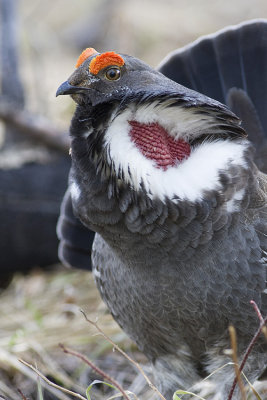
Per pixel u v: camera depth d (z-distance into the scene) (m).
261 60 8.36
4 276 11.30
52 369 8.88
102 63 6.77
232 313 6.91
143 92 6.48
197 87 8.55
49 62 17.23
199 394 7.89
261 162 8.12
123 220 6.66
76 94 6.87
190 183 6.54
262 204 6.91
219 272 6.75
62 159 11.28
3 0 12.37
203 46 8.55
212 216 6.59
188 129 6.66
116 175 6.55
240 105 8.26
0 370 8.89
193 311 6.93
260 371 7.43
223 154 6.67
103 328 9.61
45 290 10.81
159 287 6.90
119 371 9.02
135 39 17.91
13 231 10.88
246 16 18.67
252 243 6.79
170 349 7.47
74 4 20.17
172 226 6.58
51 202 10.92
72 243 8.84
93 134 6.64
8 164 11.08
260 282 6.83
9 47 12.29
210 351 7.31
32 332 9.63
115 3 19.14
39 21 19.62
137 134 6.59
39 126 11.43
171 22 18.42
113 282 7.36
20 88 12.24
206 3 19.91
